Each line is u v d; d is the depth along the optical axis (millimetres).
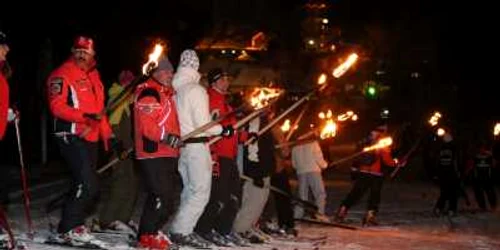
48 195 14984
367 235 11695
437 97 40906
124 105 9016
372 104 51031
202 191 7902
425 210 16797
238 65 21672
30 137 27141
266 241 9883
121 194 9227
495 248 10664
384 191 20828
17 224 9562
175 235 8062
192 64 7980
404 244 10539
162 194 7477
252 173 9711
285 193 10531
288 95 11023
